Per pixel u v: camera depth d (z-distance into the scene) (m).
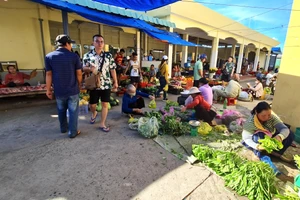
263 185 1.96
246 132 2.82
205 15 11.52
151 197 1.94
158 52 15.19
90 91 3.57
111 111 4.81
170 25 7.98
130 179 2.21
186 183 2.18
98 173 2.29
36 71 6.53
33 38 7.03
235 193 2.04
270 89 8.36
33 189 1.99
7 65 6.38
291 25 3.58
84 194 1.95
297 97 3.59
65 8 4.43
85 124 3.84
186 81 8.83
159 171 2.38
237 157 2.45
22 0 6.21
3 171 2.26
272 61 31.09
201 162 2.60
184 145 3.09
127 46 12.67
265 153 2.76
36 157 2.58
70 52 2.93
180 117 4.10
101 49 3.31
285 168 2.55
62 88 2.91
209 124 3.99
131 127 3.64
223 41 17.80
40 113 4.48
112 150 2.84
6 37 6.41
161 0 4.40
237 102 6.70
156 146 3.03
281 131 2.65
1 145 2.88
